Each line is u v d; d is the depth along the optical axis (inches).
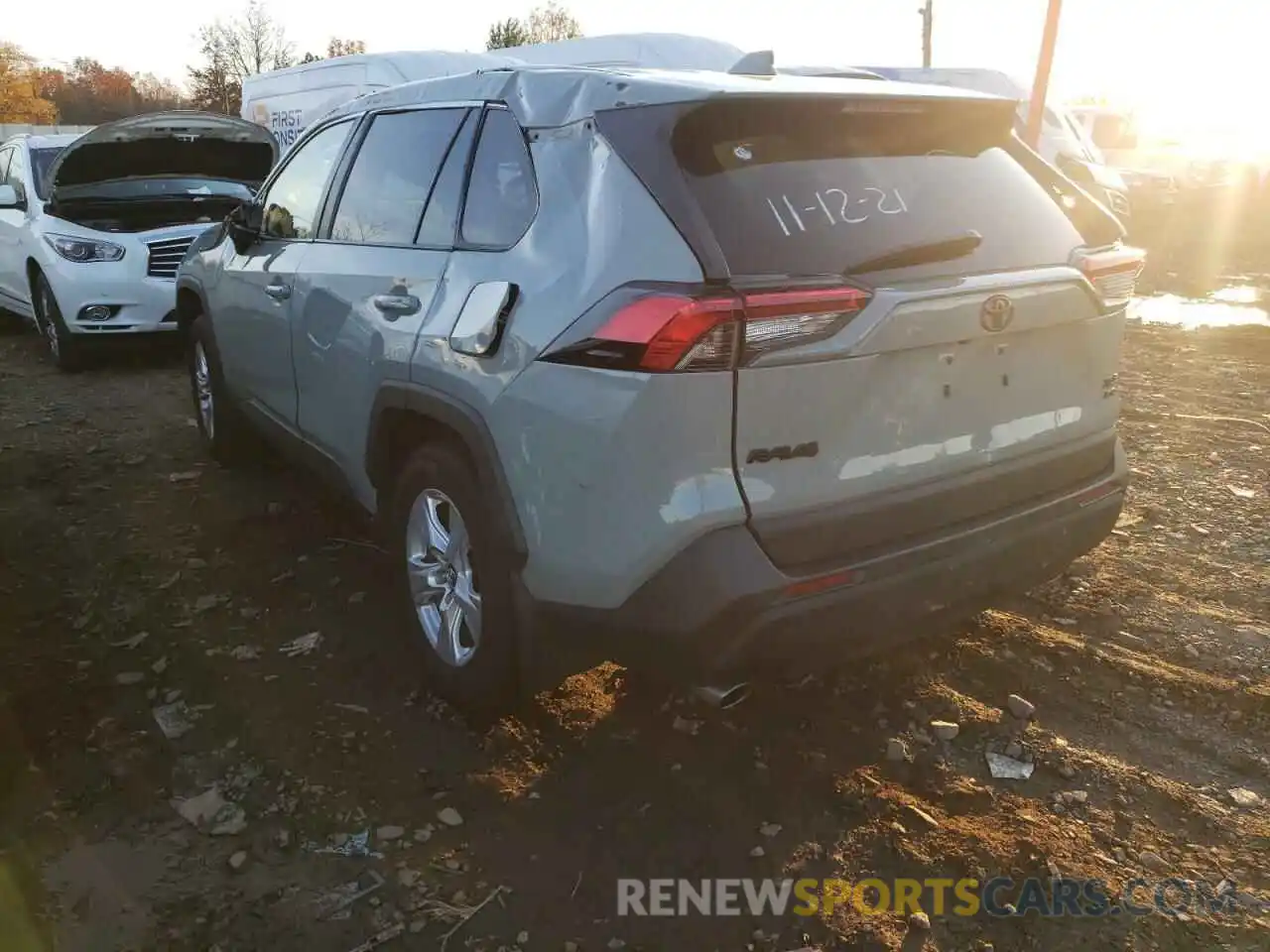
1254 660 140.4
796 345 95.2
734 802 114.6
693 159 101.3
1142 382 293.4
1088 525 122.5
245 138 358.3
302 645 147.2
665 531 95.0
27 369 323.0
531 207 114.4
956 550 107.5
